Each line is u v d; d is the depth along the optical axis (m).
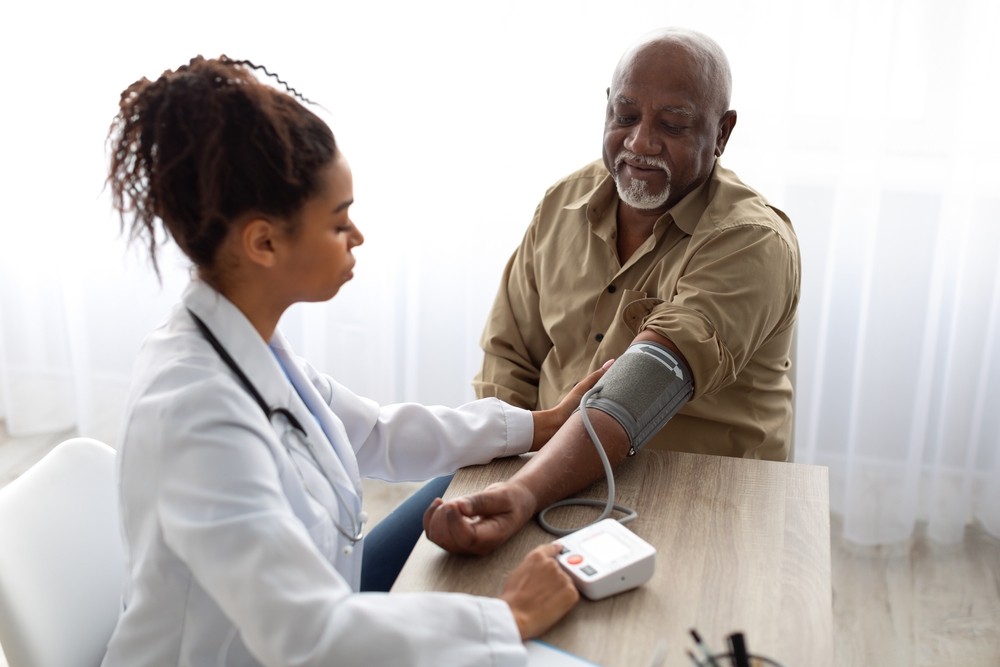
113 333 2.53
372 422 1.16
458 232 2.25
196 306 0.89
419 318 2.34
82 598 1.03
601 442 1.08
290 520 0.79
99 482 1.10
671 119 1.30
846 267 2.11
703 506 1.05
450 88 2.14
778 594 0.89
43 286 2.51
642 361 1.16
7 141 2.39
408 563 0.94
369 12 2.12
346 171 0.88
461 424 1.18
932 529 2.18
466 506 0.95
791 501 1.06
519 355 1.62
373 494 2.39
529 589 0.85
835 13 1.92
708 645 0.82
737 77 1.99
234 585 0.76
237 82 0.81
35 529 1.01
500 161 2.17
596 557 0.90
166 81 0.82
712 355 1.19
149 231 0.87
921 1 1.87
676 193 1.37
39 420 2.61
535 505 1.02
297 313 2.42
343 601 0.78
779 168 2.03
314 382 1.12
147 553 0.85
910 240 2.03
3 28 2.30
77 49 2.29
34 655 0.95
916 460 2.13
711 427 1.39
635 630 0.84
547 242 1.56
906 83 1.93
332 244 0.88
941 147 1.95
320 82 2.18
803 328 2.15
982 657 1.76
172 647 0.88
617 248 1.49
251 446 0.82
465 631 0.80
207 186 0.81
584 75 2.07
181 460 0.80
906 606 1.93
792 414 1.52
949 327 2.10
